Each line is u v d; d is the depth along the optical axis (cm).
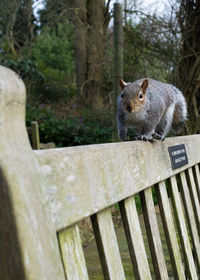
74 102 1012
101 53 885
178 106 283
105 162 98
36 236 59
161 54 594
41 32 960
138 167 119
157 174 134
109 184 99
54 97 1035
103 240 97
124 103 230
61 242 80
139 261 110
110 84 954
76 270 83
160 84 269
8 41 1015
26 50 1034
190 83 491
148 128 238
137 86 233
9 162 59
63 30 1268
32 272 57
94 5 924
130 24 656
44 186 67
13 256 57
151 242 125
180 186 165
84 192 86
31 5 990
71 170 82
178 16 511
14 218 57
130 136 680
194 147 184
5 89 59
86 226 347
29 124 772
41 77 961
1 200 58
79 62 994
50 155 77
